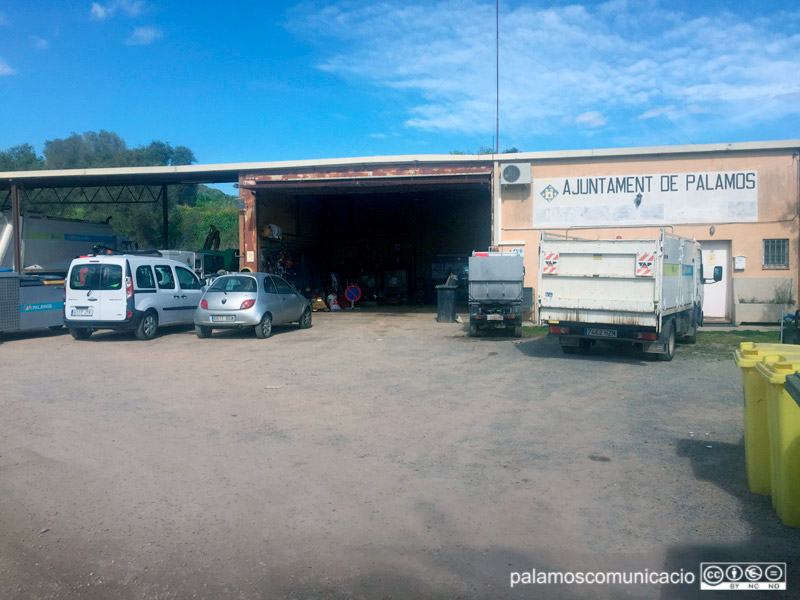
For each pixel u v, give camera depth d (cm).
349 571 346
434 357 1097
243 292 1344
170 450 561
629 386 833
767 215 1542
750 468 450
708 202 1571
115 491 464
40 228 2009
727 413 684
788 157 1530
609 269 1001
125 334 1455
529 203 1673
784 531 390
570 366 992
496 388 827
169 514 422
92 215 3812
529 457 539
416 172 1789
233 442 585
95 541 384
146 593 325
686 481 477
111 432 619
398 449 564
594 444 574
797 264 1527
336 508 431
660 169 1595
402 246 2919
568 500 443
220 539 385
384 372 950
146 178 2130
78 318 1316
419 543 379
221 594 323
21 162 4762
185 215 4353
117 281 1304
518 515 418
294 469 511
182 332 1493
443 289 1764
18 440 591
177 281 1459
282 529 398
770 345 484
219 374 935
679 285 1100
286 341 1323
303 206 2691
